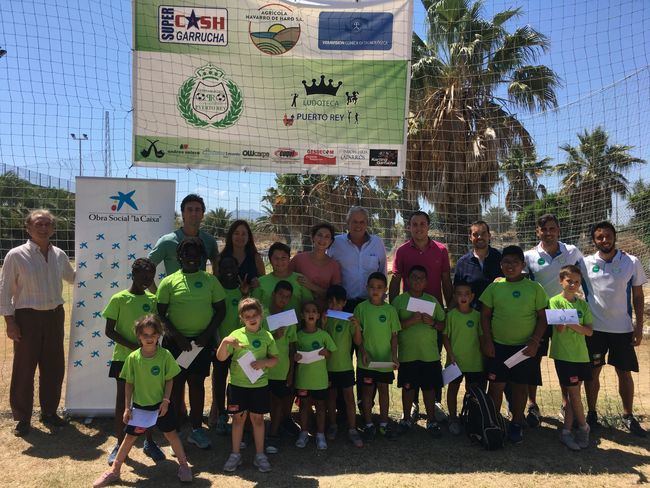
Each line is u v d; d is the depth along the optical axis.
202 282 3.69
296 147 5.09
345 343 3.99
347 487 3.19
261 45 5.00
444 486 3.21
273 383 3.80
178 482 3.27
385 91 5.09
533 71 11.92
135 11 4.88
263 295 3.97
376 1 5.04
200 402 3.85
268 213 12.43
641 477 3.36
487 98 11.98
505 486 3.21
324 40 5.05
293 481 3.28
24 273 4.05
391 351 4.01
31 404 4.11
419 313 4.00
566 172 10.86
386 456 3.69
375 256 4.36
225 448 3.84
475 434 3.88
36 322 4.11
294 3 5.01
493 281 4.19
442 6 11.95
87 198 4.42
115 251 4.46
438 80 11.92
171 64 4.94
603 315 4.22
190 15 4.92
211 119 5.01
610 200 7.70
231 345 3.50
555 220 4.33
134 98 4.91
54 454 3.72
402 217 10.75
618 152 7.37
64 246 5.52
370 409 4.04
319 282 4.16
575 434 4.05
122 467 3.49
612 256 4.24
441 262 4.36
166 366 3.34
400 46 5.07
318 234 4.09
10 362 6.42
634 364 4.18
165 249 4.04
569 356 3.91
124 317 3.66
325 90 5.07
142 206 4.50
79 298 4.42
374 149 5.13
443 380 4.00
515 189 10.71
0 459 3.61
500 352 4.00
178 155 5.00
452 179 10.76
